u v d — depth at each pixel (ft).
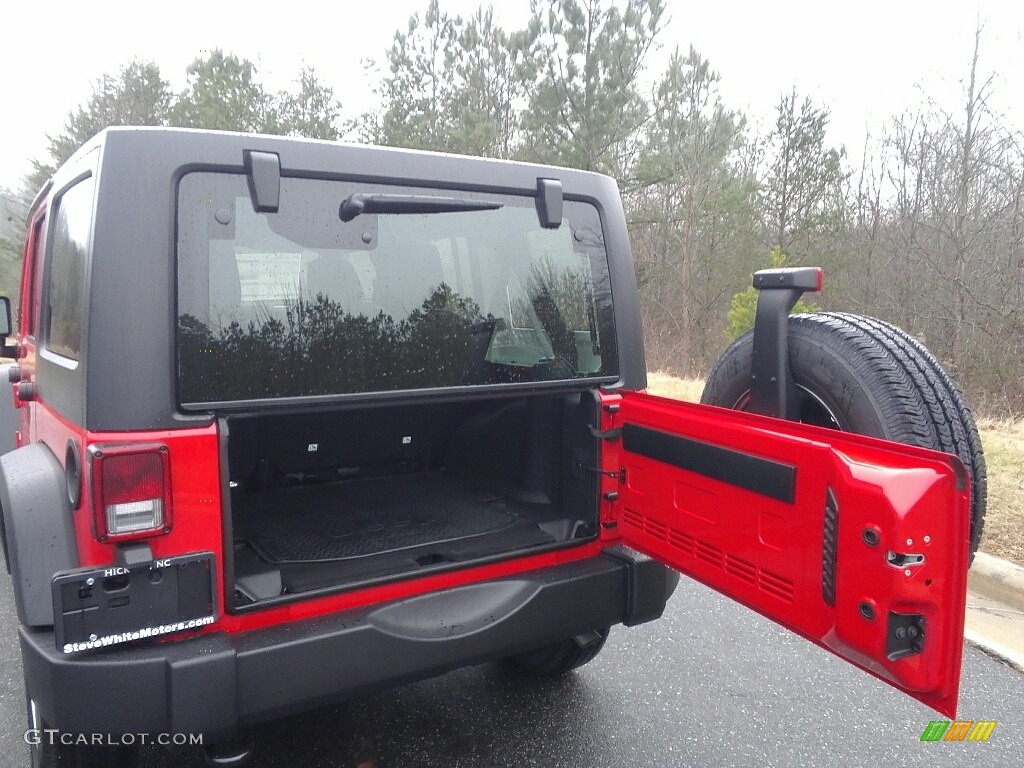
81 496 6.43
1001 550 15.37
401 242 7.89
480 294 8.45
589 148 61.26
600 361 9.16
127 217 6.32
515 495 10.08
